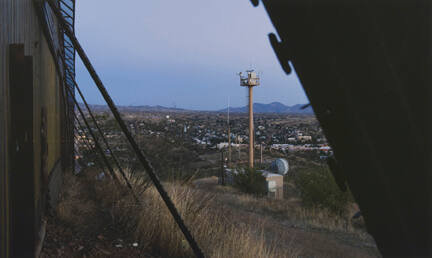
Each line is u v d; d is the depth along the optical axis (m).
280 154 53.28
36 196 3.49
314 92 0.56
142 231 4.17
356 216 0.57
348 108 0.52
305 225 8.33
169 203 3.58
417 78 0.46
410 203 0.49
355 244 6.78
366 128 0.51
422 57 0.45
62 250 3.56
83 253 3.55
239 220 6.55
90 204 5.14
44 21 4.09
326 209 9.82
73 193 5.89
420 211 0.48
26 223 3.13
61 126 7.52
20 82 2.96
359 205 0.55
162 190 3.58
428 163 0.47
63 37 6.84
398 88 0.47
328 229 8.02
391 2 0.46
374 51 0.48
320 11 0.51
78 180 7.43
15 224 3.09
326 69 0.53
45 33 4.50
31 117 3.06
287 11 0.54
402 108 0.47
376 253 6.17
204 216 4.88
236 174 17.98
